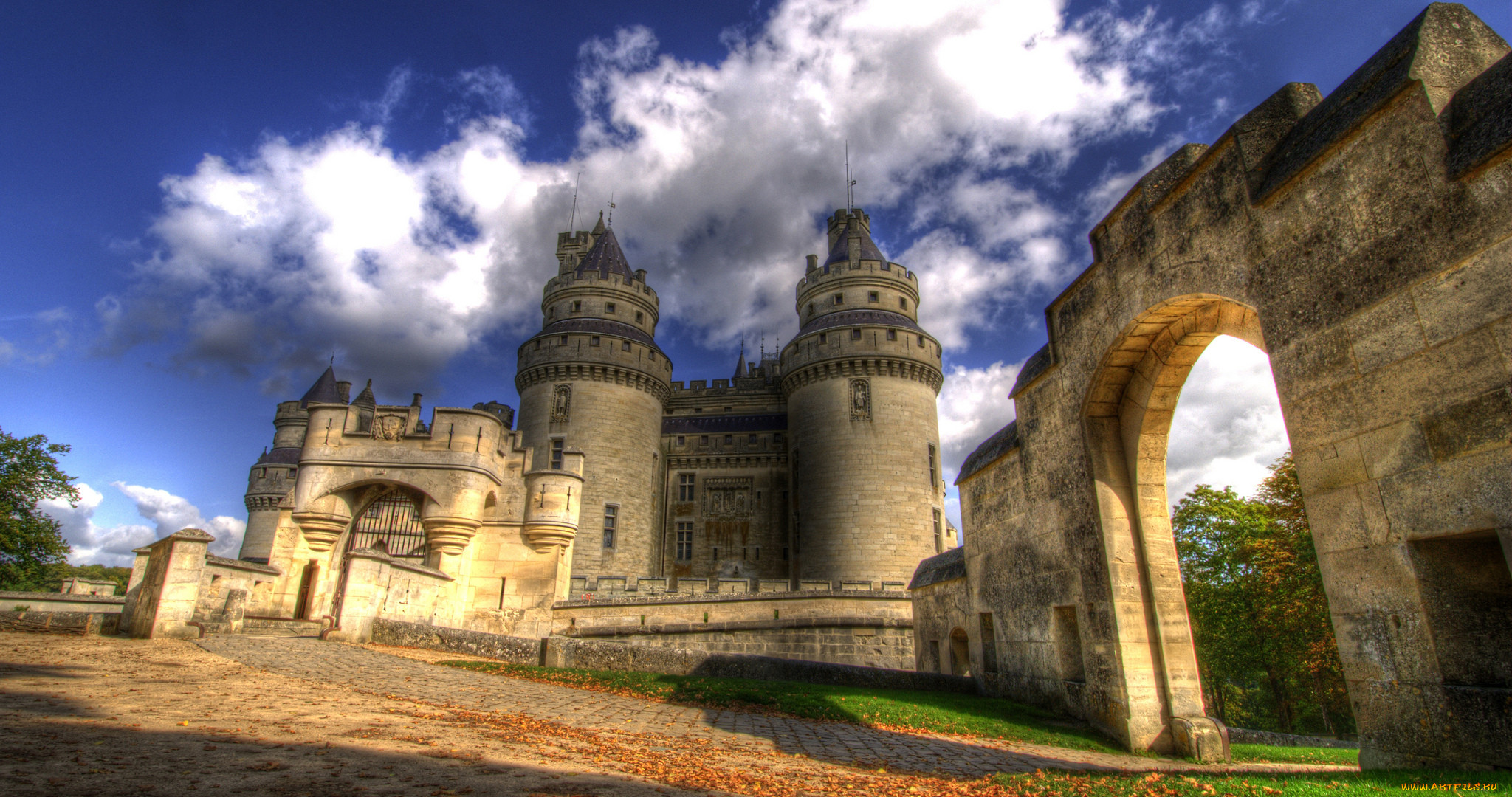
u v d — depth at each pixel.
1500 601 6.45
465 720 8.39
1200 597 33.22
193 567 15.52
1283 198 8.09
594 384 46.34
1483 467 5.81
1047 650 13.02
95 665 10.24
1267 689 41.97
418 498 23.69
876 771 7.74
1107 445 11.95
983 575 15.80
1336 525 7.28
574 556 42.44
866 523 42.56
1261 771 8.84
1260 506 31.78
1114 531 11.45
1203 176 9.48
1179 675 10.85
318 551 22.88
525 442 45.66
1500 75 6.00
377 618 17.77
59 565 43.38
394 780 5.04
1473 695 6.02
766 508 51.19
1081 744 10.64
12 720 6.00
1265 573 28.19
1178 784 6.95
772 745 8.97
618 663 15.41
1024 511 14.06
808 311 50.62
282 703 8.30
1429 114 6.46
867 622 25.47
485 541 24.66
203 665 11.27
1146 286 10.55
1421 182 6.50
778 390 56.31
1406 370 6.55
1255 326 9.28
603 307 49.25
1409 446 6.48
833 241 56.22
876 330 46.50
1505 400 5.65
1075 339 12.56
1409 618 6.50
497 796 4.87
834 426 45.09
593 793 5.22
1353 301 7.13
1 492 33.66
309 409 24.03
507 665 14.56
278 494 56.16
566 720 9.48
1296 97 8.82
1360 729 6.99
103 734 5.75
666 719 10.42
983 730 11.22
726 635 25.45
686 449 53.00
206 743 5.71
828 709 11.96
